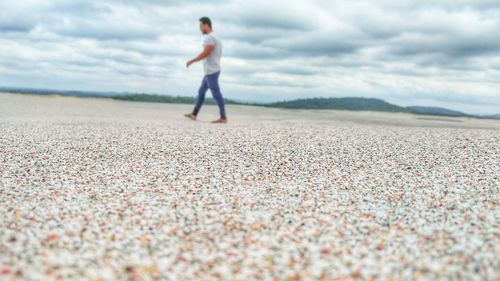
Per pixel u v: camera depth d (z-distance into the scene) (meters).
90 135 7.18
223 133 7.86
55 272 2.27
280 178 4.63
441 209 3.59
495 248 2.74
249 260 2.52
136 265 2.40
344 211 3.51
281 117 12.75
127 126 8.60
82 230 2.91
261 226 3.10
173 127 8.66
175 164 5.18
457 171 5.04
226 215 3.33
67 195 3.77
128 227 3.01
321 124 10.18
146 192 3.94
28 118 9.57
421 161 5.59
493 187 4.32
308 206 3.63
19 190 3.89
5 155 5.36
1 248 2.55
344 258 2.57
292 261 2.52
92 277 2.24
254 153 5.96
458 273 2.39
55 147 6.00
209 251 2.64
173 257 2.53
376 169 5.13
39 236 2.77
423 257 2.60
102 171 4.73
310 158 5.71
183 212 3.38
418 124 11.20
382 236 2.95
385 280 2.30
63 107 13.77
